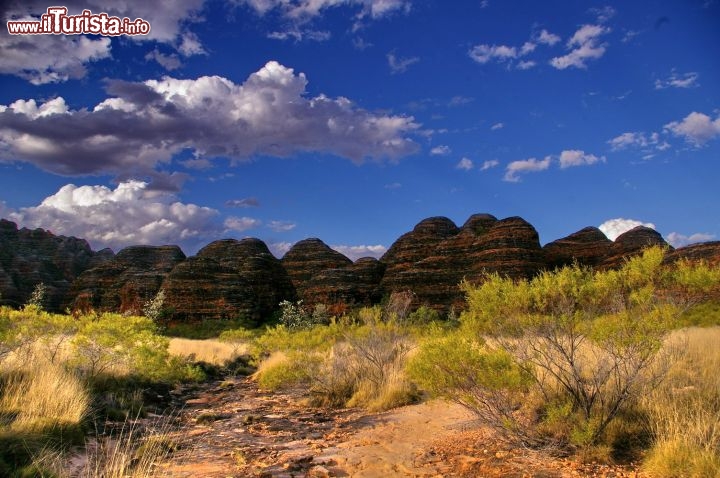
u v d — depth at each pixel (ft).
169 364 51.21
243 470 20.79
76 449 22.39
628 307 22.15
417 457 21.43
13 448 19.31
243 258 319.68
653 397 21.56
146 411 35.76
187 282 255.91
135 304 267.59
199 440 27.78
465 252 286.46
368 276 302.04
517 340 23.35
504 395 22.31
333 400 40.22
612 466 17.75
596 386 21.16
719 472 14.92
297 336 60.08
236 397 47.06
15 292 340.59
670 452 16.76
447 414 29.81
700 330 41.78
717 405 20.20
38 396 26.45
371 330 44.45
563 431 20.57
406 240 323.78
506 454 20.22
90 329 42.22
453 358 21.68
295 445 25.94
